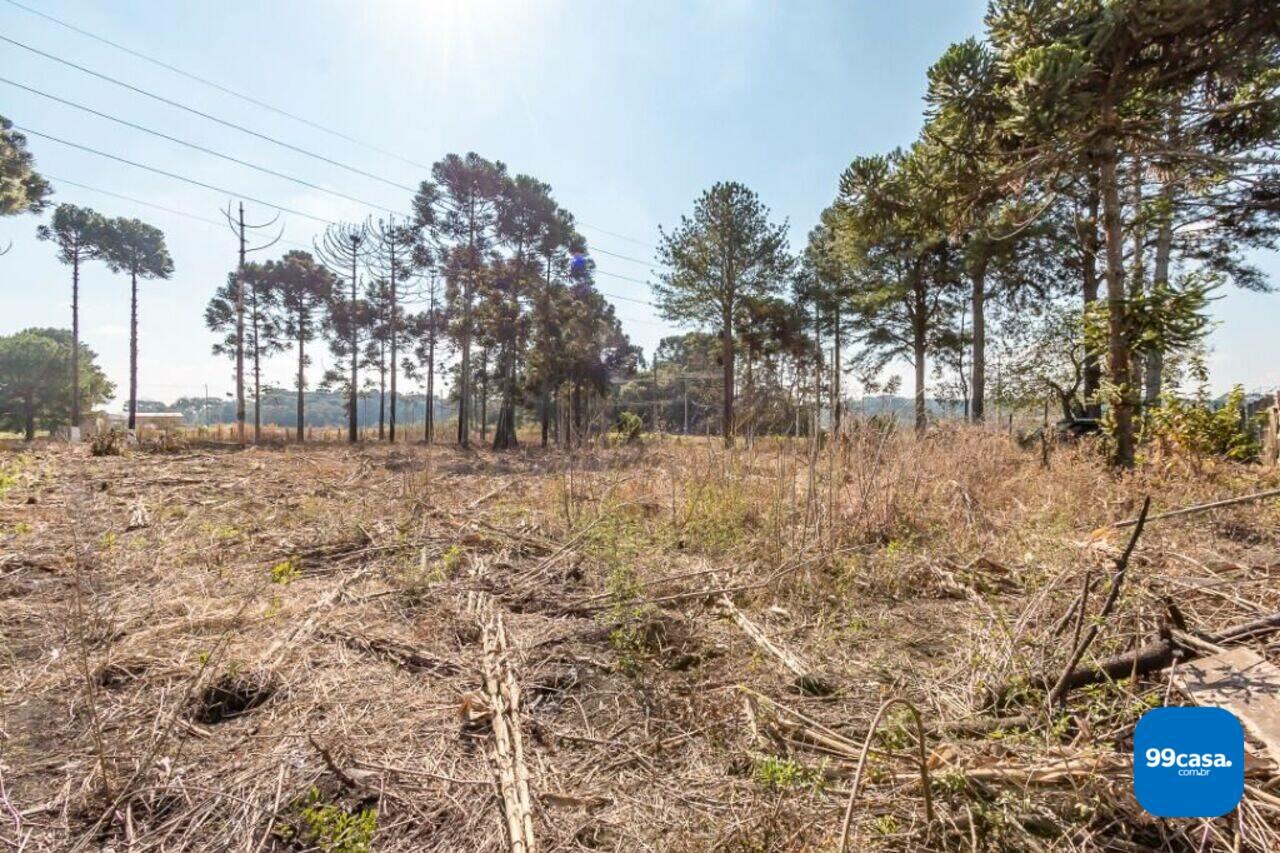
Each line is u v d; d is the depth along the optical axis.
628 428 9.70
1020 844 1.51
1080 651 2.06
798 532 4.40
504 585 3.78
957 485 5.21
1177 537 3.93
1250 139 7.53
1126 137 7.37
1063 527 4.14
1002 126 7.14
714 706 2.29
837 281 23.11
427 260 24.05
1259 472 6.37
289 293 26.92
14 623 2.98
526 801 1.68
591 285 25.77
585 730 2.17
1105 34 6.28
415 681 2.52
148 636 2.80
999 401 18.14
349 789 1.81
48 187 16.70
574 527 5.04
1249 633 2.26
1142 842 1.51
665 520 5.27
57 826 1.63
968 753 1.77
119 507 6.02
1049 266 16.12
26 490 6.76
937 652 2.72
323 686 2.42
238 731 2.11
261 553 4.37
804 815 1.64
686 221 21.48
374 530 5.01
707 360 25.94
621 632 2.88
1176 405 7.75
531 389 28.38
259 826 1.64
